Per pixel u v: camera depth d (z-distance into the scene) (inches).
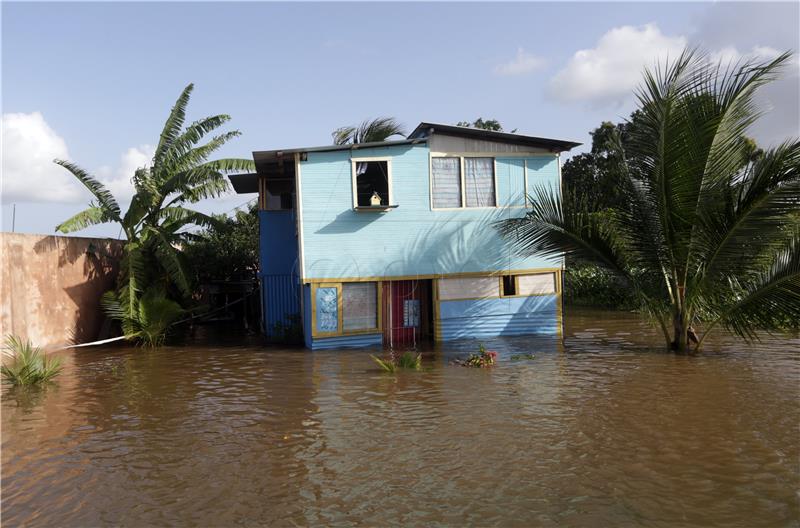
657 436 273.4
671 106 444.8
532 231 522.3
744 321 460.4
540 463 243.0
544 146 597.9
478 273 589.9
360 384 395.2
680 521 190.9
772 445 258.2
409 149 573.6
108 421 321.1
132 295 614.9
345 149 559.2
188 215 669.9
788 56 411.2
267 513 203.6
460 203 586.9
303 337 624.4
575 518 194.1
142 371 468.1
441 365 457.1
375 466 243.9
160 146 671.1
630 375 403.5
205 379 430.0
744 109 440.1
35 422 321.1
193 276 719.1
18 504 215.9
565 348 525.3
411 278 574.9
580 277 946.7
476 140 585.9
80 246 643.5
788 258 427.2
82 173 634.8
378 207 556.4
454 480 227.6
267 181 697.6
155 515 204.2
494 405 331.9
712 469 233.0
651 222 487.2
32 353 454.9
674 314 500.7
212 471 243.6
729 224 441.1
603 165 1181.1
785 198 414.6
